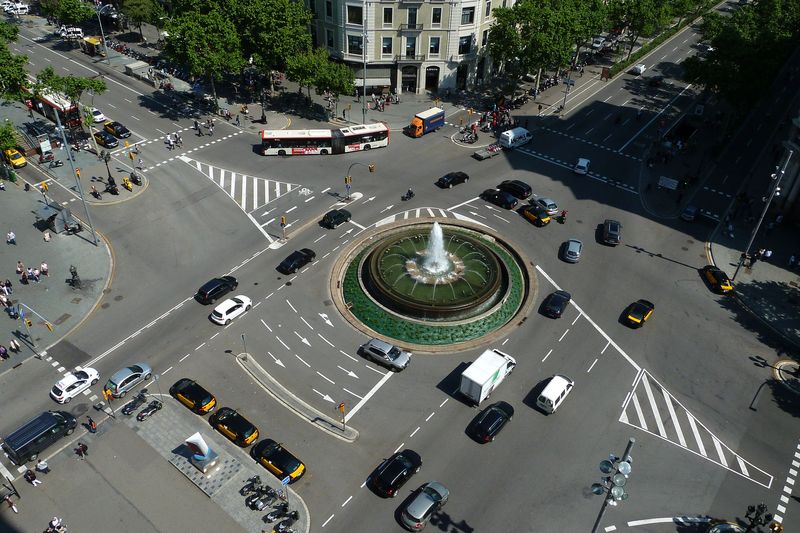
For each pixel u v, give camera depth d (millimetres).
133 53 133500
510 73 127000
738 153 103562
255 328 65938
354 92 112875
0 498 48969
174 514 48469
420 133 104812
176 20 103812
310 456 53000
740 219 86562
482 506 49281
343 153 99812
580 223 84812
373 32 111000
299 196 88438
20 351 62594
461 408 57688
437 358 63062
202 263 75188
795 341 66938
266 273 73688
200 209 85125
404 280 71188
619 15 134375
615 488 37781
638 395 59719
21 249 76750
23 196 86375
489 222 84125
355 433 54875
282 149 97625
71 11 129500
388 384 60000
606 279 74750
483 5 114062
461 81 122688
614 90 127000
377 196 88938
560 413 57531
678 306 71125
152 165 94688
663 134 108812
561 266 76625
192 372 60719
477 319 67625
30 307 67938
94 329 65500
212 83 108125
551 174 96188
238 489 50344
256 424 55656
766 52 99250
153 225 81812
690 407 58750
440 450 53656
